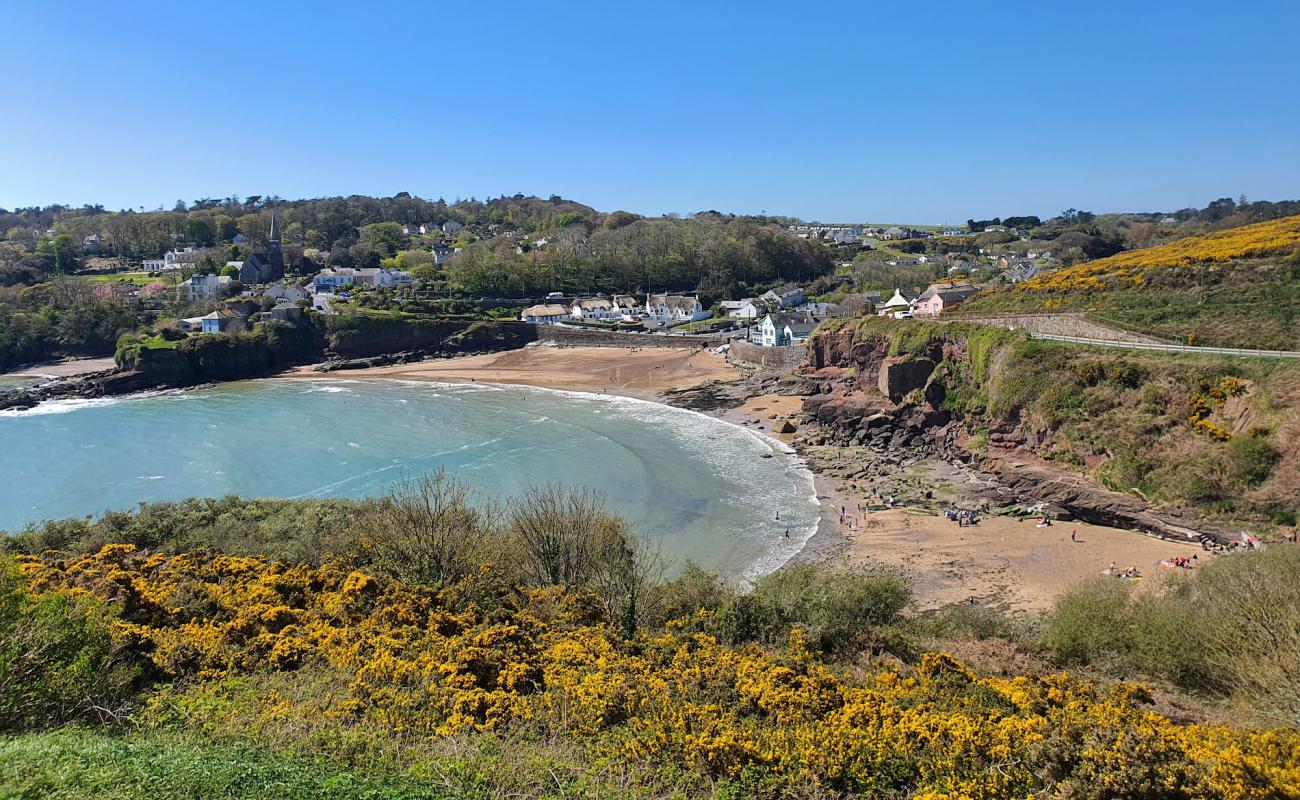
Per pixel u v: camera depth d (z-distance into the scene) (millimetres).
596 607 23656
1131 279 70875
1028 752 12969
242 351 116375
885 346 75875
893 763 13414
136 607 20203
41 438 72500
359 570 25609
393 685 16172
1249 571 22125
